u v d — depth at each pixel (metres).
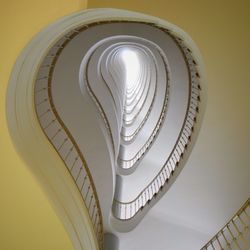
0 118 2.63
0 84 2.50
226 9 2.83
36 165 3.17
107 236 6.30
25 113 3.06
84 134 6.25
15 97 2.77
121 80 10.75
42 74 3.95
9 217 3.15
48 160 3.49
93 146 6.45
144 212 6.01
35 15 2.29
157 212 5.74
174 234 5.75
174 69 5.78
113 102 8.14
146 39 5.53
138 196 6.93
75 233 3.78
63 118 5.72
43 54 2.87
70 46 5.21
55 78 5.34
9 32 2.25
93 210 5.49
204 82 3.83
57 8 2.34
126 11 2.75
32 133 3.25
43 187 3.13
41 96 4.13
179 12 2.81
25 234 3.24
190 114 5.56
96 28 5.20
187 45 3.48
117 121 8.09
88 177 5.53
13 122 2.81
